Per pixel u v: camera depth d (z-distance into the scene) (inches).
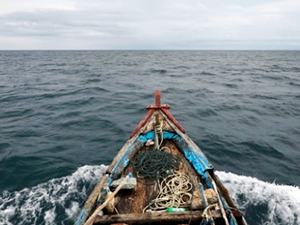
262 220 241.6
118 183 183.3
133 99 750.5
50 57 3848.4
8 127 500.7
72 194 281.6
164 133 259.8
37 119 554.3
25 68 1819.6
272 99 762.2
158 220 146.8
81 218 151.5
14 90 898.1
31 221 242.2
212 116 578.9
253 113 606.2
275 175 325.4
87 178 313.6
